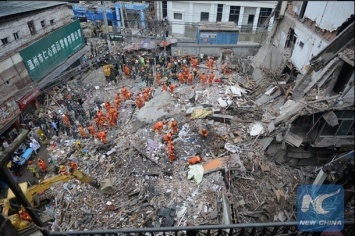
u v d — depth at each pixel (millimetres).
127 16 36719
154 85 26312
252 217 13195
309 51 18969
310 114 13375
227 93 23141
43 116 22984
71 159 18219
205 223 12781
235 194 14180
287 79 21984
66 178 13523
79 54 30984
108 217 13844
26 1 25812
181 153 17203
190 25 34812
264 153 16781
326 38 16875
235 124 19062
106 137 20031
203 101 22641
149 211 13859
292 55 21984
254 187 14719
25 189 12984
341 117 12430
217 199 13898
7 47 21484
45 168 17703
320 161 16531
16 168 17766
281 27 24203
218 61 29250
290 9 22375
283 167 16641
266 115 19156
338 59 11625
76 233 6457
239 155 16500
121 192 15156
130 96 24516
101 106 24172
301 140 14672
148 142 18297
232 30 30094
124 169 16641
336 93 13055
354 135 13266
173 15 34688
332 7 15922
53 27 26859
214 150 17219
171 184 15156
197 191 14477
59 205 14727
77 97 25609
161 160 16844
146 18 37250
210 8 33031
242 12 32688
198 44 30906
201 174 15102
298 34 20797
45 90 24766
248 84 24547
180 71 28109
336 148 14266
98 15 37750
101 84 28125
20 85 22906
